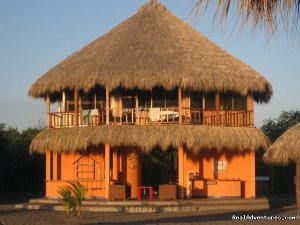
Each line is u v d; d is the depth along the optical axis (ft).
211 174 77.25
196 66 73.20
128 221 54.44
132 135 68.95
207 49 78.79
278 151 60.34
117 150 76.13
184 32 81.71
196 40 80.69
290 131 60.85
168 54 74.84
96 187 74.33
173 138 68.85
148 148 68.49
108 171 70.08
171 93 78.79
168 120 74.69
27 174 115.03
